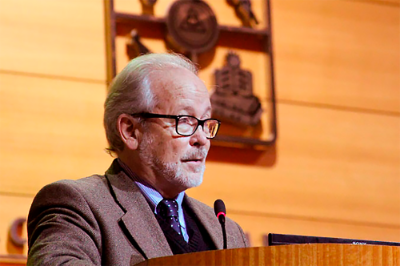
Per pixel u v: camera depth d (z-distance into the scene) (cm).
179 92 511
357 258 359
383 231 1022
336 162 1034
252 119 986
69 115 920
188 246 488
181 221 514
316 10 1091
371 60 1095
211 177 973
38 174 888
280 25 1067
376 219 1024
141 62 530
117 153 527
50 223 446
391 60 1105
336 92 1066
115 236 456
